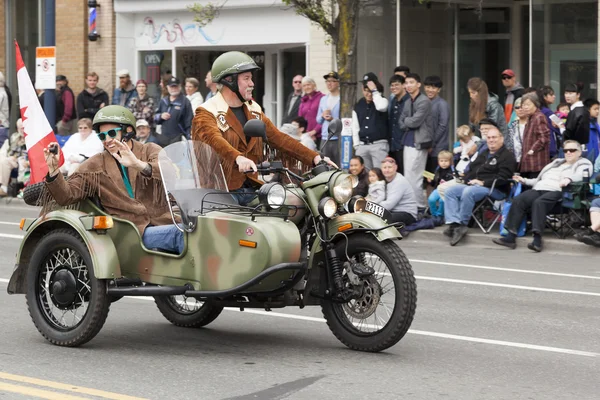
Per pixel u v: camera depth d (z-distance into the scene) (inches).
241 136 419.5
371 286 400.2
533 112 764.6
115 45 1227.9
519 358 400.8
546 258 705.6
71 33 1259.2
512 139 775.1
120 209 411.5
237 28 1134.4
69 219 406.0
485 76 1039.6
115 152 408.8
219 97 420.5
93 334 403.2
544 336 444.5
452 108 1050.7
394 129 860.6
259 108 428.5
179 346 414.3
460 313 498.0
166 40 1198.3
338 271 399.2
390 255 392.5
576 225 747.4
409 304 390.3
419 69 1037.8
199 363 383.9
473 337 440.5
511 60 1024.2
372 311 399.9
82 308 438.3
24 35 1346.0
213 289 393.1
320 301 410.0
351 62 870.4
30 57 1343.5
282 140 428.5
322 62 1063.0
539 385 357.7
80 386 347.6
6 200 1037.2
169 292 393.1
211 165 410.0
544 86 850.1
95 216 401.4
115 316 478.3
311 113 929.5
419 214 822.5
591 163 746.2
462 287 579.5
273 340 427.5
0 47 1362.0
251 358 393.1
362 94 1024.2
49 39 1030.4
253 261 382.6
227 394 339.3
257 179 419.8
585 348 420.8
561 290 570.9
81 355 395.5
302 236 405.7
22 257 424.8
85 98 1091.3
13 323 456.1
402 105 851.4
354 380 360.2
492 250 744.3
